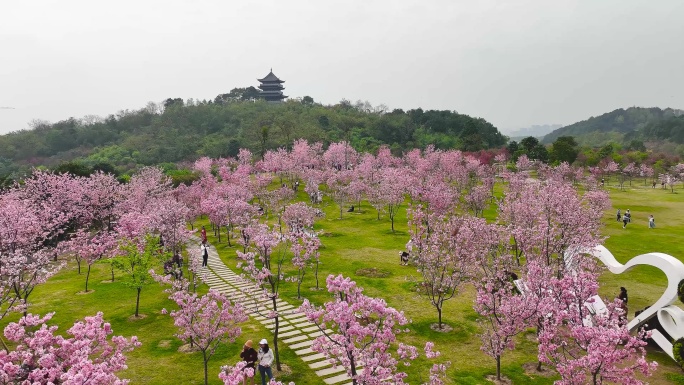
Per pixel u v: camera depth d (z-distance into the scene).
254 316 25.89
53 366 12.44
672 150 160.88
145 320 25.70
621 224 53.66
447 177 76.56
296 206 43.75
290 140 134.12
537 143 114.12
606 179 105.12
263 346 17.27
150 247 28.73
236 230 51.59
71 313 26.72
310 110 189.25
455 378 18.72
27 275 26.67
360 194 64.00
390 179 60.88
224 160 111.44
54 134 178.50
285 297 28.84
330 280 15.44
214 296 18.69
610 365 13.78
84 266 38.97
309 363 20.06
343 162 98.88
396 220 56.09
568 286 17.92
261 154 118.19
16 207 32.06
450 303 27.83
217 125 181.75
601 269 24.55
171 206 34.28
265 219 55.28
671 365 20.17
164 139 162.62
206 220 62.62
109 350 14.04
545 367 19.80
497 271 23.66
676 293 19.95
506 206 39.94
